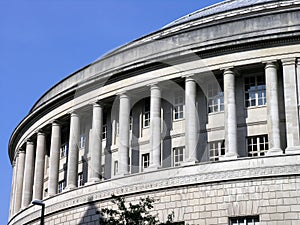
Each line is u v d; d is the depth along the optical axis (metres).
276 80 39.97
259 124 40.66
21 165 58.09
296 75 39.47
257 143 40.50
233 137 39.53
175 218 38.41
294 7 40.50
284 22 39.91
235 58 40.94
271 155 37.66
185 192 38.88
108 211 27.25
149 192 40.31
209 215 37.56
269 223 35.94
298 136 37.94
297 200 35.94
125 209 26.92
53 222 46.84
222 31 41.34
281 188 36.53
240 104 41.62
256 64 40.47
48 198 48.59
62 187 52.09
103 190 43.06
